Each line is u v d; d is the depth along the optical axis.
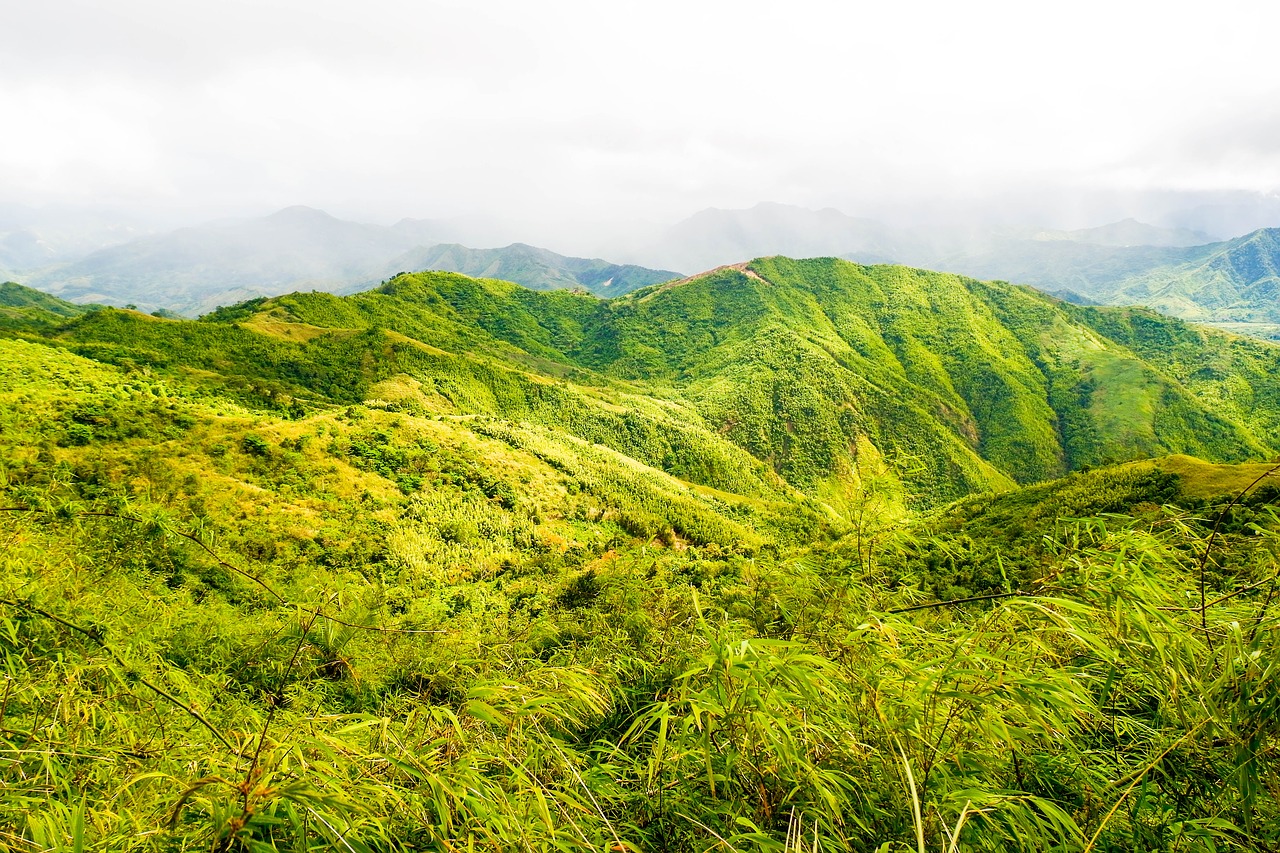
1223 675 1.51
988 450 154.88
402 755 1.77
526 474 64.31
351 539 41.34
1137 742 1.86
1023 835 1.51
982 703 1.65
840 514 3.13
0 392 43.50
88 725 1.99
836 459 131.38
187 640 7.76
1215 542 1.86
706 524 68.19
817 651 2.34
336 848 1.39
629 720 2.79
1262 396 161.50
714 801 1.77
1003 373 174.38
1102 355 172.12
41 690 2.04
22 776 1.71
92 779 1.77
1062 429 159.75
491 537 49.84
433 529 47.22
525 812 1.68
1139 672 1.81
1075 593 2.11
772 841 1.50
